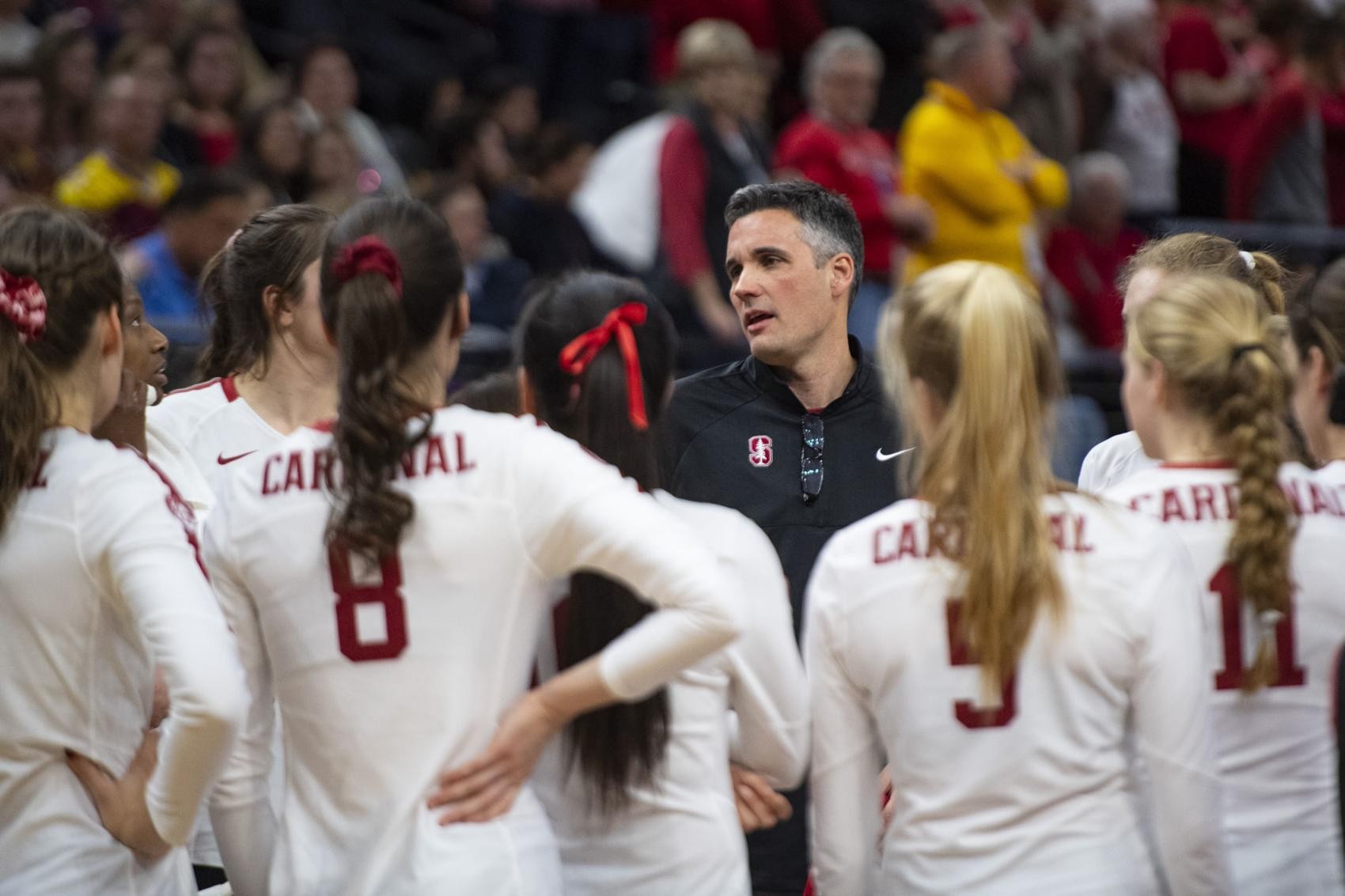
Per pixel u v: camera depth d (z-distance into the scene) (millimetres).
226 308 11094
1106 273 26562
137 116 21438
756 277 11305
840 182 22562
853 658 8305
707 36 23359
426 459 7754
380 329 7691
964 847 7953
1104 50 29984
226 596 7980
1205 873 7867
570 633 8188
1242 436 8516
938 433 8266
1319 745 8633
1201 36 31500
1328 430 9727
